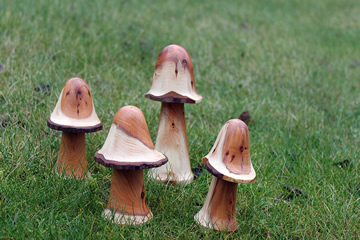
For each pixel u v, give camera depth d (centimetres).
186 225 170
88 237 160
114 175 168
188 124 220
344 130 229
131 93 234
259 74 282
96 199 174
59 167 181
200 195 182
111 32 297
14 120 197
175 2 454
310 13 525
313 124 231
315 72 293
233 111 235
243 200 181
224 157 164
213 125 225
